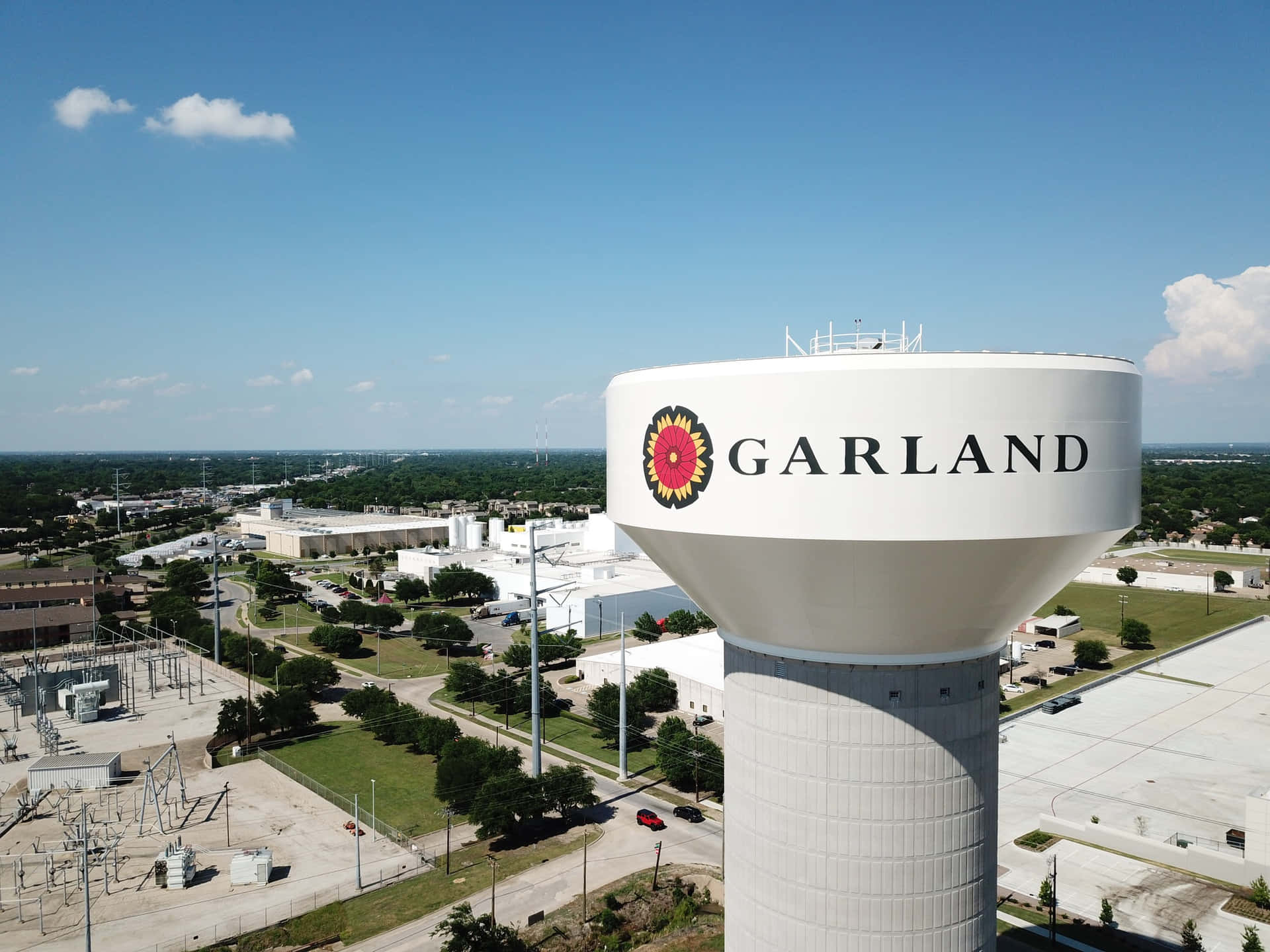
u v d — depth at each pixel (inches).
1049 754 2748.5
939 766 991.0
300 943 1752.0
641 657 3472.0
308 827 2332.7
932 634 945.5
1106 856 2063.2
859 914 1003.3
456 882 1994.3
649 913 1824.6
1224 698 3336.6
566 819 2340.1
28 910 1914.4
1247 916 1779.0
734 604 1016.9
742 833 1087.6
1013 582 906.7
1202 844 2122.3
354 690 3607.3
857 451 845.2
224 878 2046.0
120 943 1765.5
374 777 2684.5
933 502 837.8
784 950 1042.1
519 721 3189.0
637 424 1019.3
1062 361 861.2
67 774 2652.6
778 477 874.8
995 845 1052.5
